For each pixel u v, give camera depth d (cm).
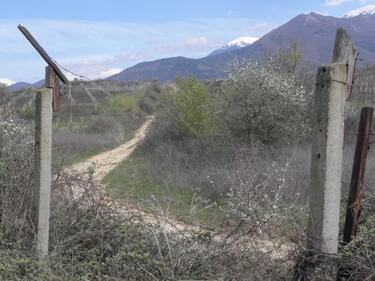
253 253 486
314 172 428
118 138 3406
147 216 599
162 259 471
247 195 565
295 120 2116
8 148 621
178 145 2203
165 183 1404
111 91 6419
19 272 446
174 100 2475
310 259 425
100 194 600
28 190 577
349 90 428
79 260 509
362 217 504
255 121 2080
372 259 420
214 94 2342
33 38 501
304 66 2612
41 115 501
